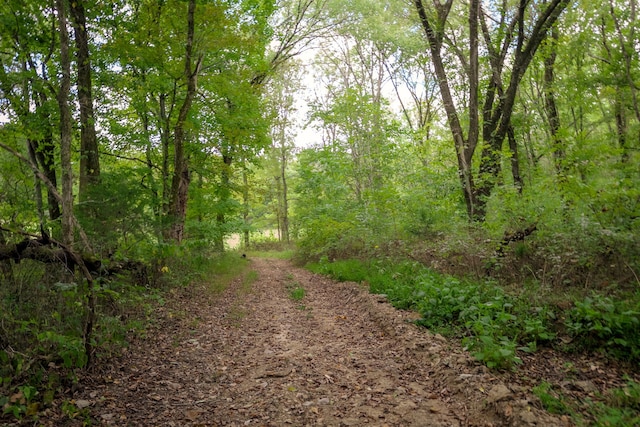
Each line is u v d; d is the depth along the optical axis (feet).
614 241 22.95
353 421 13.48
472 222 34.45
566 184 27.81
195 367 19.11
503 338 18.02
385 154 59.82
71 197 18.02
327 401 15.10
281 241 119.14
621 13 45.42
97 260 19.17
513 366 16.40
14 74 28.02
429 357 18.04
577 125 59.11
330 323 26.45
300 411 14.44
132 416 14.07
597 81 47.50
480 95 51.75
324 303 33.14
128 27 35.70
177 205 38.63
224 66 43.65
